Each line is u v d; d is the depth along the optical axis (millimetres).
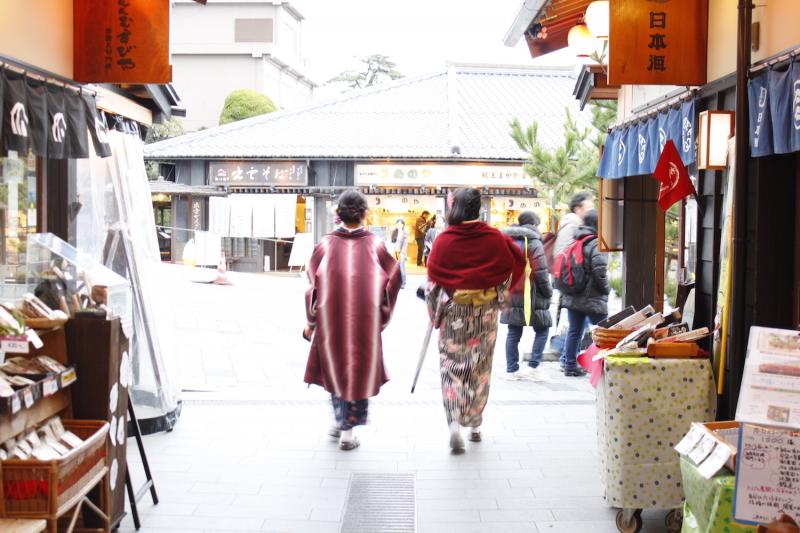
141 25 5094
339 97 26094
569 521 4516
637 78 5055
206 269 20188
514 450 5922
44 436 3797
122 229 6223
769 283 4434
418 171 22750
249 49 37062
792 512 3047
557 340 9977
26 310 3973
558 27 7895
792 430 3045
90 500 4039
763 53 4320
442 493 4980
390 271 5969
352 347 5781
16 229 5125
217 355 10031
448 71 27500
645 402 4180
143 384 6316
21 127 4324
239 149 22578
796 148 3820
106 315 4156
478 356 5805
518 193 23078
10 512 3453
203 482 5141
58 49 4938
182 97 37531
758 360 3189
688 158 5305
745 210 4289
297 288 18922
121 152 6234
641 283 7984
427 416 6996
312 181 22906
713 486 3268
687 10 5055
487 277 5680
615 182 7953
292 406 7305
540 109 25641
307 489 5031
